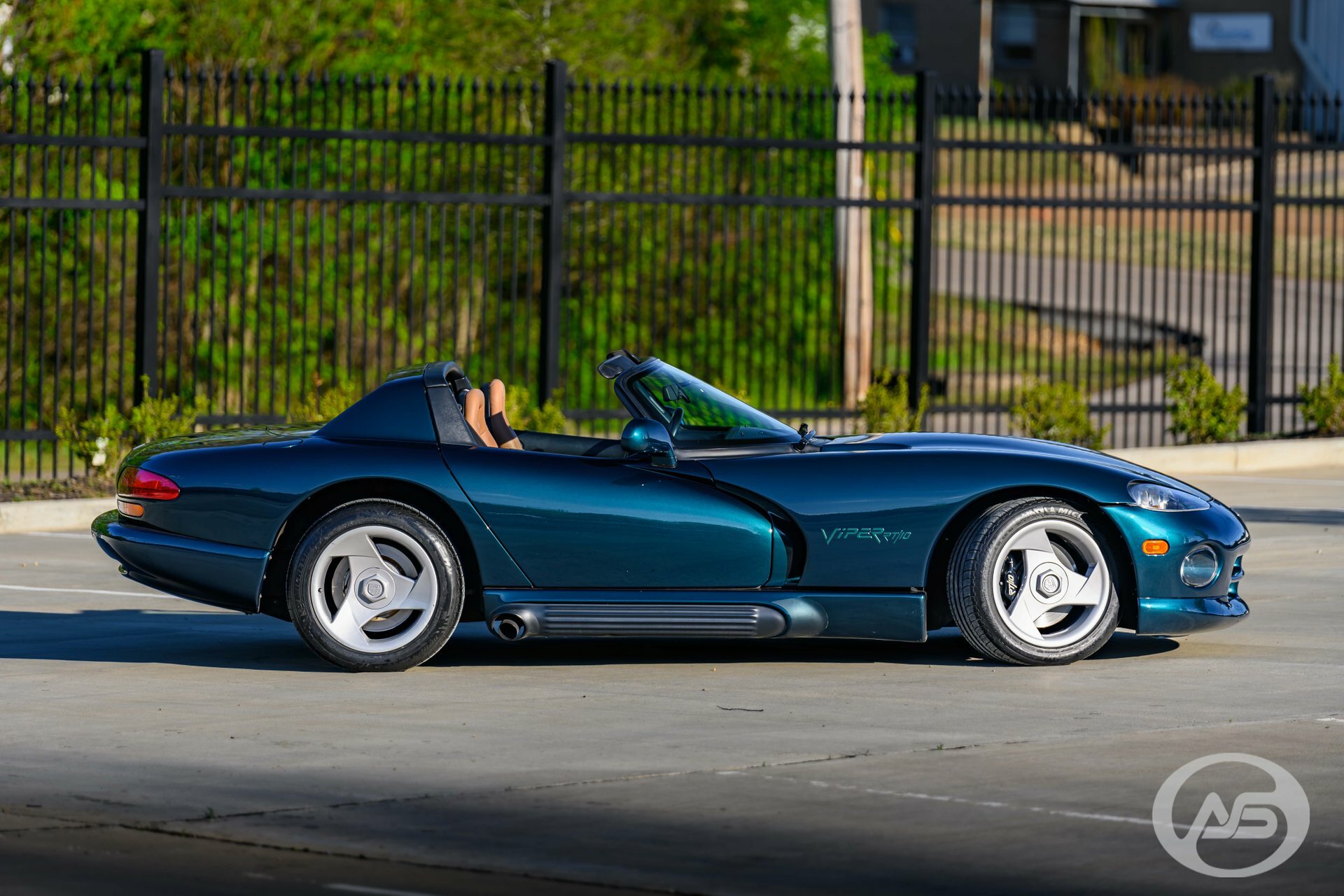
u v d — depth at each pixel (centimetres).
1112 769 1388
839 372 4747
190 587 1848
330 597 1827
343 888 1094
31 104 3431
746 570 1814
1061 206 3869
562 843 1187
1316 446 3816
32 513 3083
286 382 3547
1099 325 6512
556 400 3712
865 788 1327
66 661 1912
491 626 1823
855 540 1808
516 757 1436
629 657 1941
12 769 1398
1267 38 12800
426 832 1213
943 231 8506
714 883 1101
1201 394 3906
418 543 1802
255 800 1301
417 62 4894
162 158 3491
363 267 4547
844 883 1100
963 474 1819
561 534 1806
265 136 3531
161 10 4516
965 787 1332
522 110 5134
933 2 13050
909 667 1861
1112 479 1833
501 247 3675
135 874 1124
